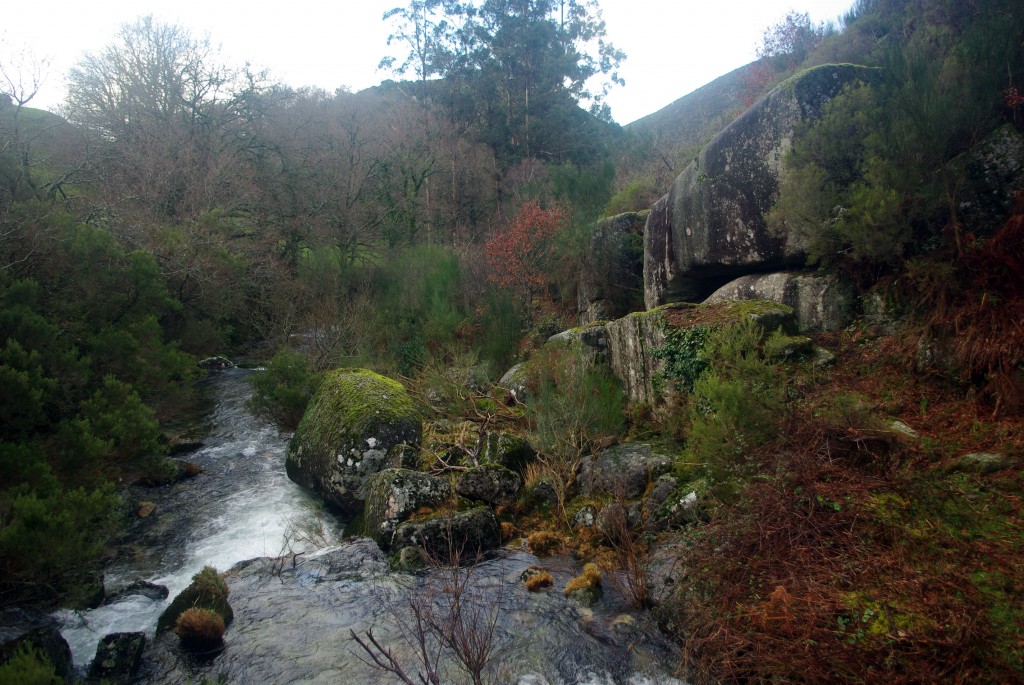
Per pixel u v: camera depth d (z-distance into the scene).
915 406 5.23
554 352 8.45
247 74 18.89
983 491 4.05
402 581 4.94
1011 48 5.78
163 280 11.03
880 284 6.32
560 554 5.27
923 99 6.00
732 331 6.19
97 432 6.34
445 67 29.17
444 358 11.02
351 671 3.83
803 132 7.18
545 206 14.87
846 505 3.88
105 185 13.70
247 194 15.88
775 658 3.12
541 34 27.41
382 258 16.55
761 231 7.64
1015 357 4.70
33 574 4.45
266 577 5.11
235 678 3.80
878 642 3.01
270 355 13.30
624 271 11.15
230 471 7.74
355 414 6.84
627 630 4.11
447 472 6.50
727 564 3.80
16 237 7.98
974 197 5.76
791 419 4.75
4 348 6.17
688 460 5.64
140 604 4.75
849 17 13.54
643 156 19.14
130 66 18.56
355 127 22.64
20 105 12.52
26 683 3.18
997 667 2.79
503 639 4.08
